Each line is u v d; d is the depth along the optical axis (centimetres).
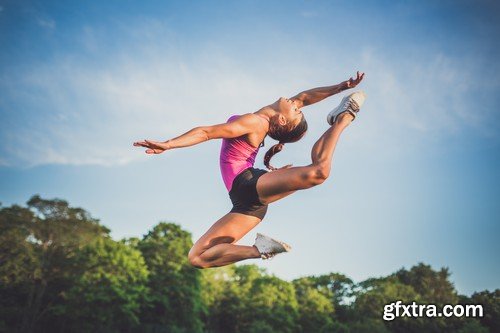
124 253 4416
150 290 4884
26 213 4156
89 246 4344
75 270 4203
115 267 4331
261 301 6366
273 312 6391
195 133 373
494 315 6788
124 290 4253
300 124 441
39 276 4100
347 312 7800
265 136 434
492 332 6725
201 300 5203
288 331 6309
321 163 361
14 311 4150
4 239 3969
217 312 6278
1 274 3969
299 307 7094
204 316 6228
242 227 416
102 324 4341
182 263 5075
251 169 414
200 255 408
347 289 8538
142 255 5078
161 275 4981
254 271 7275
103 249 4319
